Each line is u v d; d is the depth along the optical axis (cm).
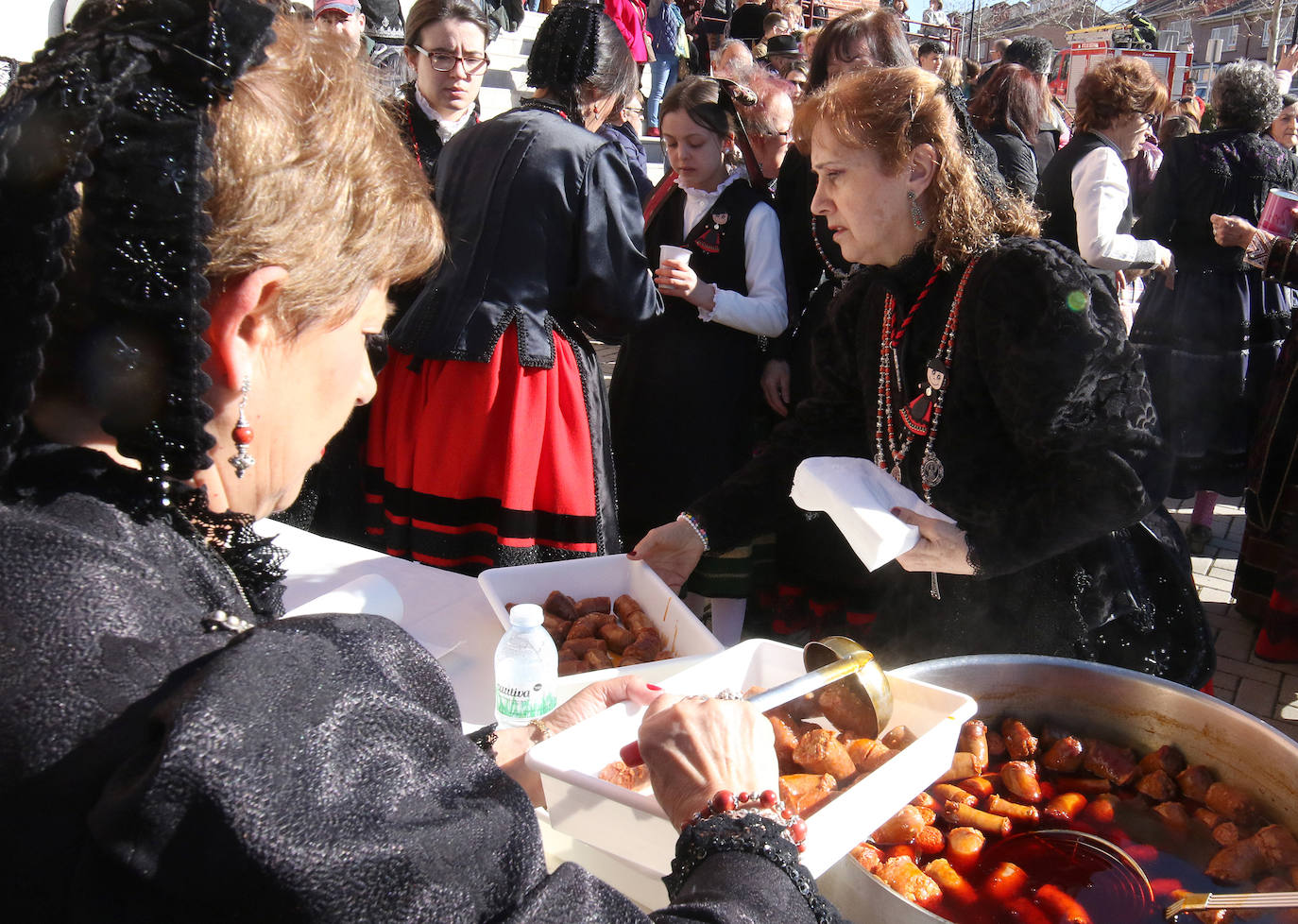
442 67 294
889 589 197
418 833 59
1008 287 144
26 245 57
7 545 60
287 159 64
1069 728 144
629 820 104
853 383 185
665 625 169
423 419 242
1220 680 329
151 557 65
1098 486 141
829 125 156
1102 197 324
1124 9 2611
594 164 236
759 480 190
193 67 61
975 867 123
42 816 55
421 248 77
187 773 53
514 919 61
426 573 190
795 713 131
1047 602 165
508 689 135
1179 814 129
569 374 241
